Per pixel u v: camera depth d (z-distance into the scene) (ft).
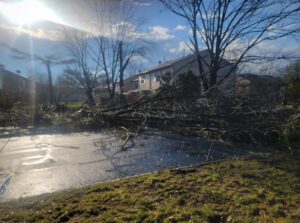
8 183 18.83
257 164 20.99
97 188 16.55
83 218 12.84
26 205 14.62
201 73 52.80
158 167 21.95
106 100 64.49
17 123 53.26
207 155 25.13
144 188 16.37
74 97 151.43
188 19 53.11
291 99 41.78
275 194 15.19
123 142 32.81
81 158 25.67
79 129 46.26
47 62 120.78
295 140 29.01
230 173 18.90
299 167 20.03
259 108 34.58
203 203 14.17
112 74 106.42
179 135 36.60
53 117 54.70
